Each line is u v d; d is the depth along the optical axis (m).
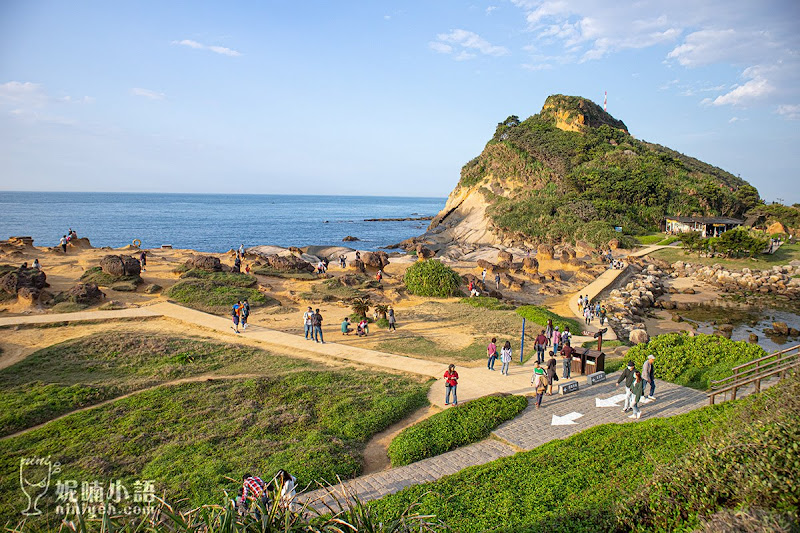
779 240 73.56
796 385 10.34
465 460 15.20
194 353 24.64
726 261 65.69
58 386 19.59
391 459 15.51
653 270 63.06
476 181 120.44
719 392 17.25
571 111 129.25
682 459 10.00
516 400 19.39
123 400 18.81
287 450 15.39
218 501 12.21
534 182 108.38
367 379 22.11
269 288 40.09
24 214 181.00
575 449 14.64
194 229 138.12
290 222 177.00
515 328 32.53
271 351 26.36
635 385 17.55
